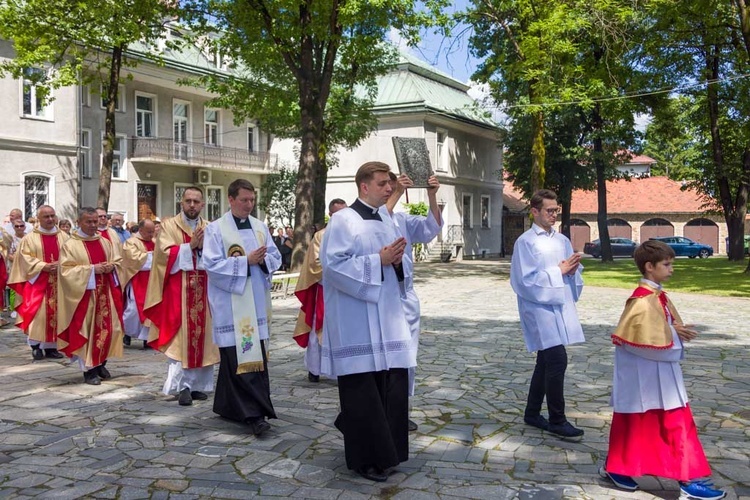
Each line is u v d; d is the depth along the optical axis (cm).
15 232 1233
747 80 2366
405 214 546
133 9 1672
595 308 1452
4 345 1011
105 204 1780
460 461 474
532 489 420
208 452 487
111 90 1781
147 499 400
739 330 1125
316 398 654
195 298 625
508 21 2355
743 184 3081
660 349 402
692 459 404
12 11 1570
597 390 691
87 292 709
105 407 612
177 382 627
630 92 2525
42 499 399
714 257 4119
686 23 2330
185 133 3030
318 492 413
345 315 439
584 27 2106
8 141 2255
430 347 948
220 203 3180
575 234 5059
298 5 1659
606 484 430
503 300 1602
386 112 3281
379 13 1714
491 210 4122
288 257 2344
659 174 5812
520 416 592
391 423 446
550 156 3120
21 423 559
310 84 1852
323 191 2497
